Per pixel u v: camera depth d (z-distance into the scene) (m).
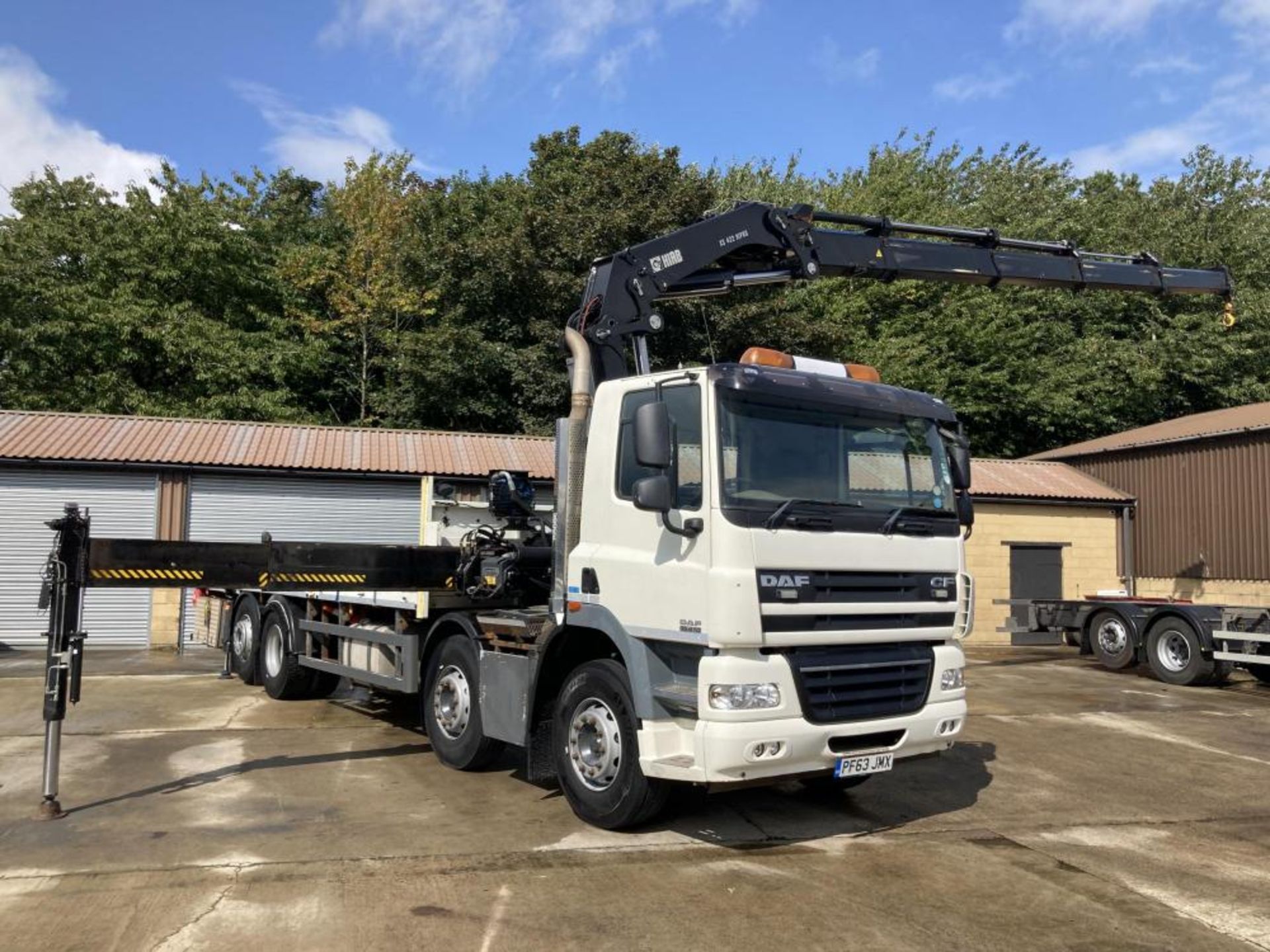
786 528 5.80
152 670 14.12
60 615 6.53
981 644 21.23
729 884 5.47
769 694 5.63
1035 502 21.91
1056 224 32.94
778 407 6.09
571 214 26.14
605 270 8.04
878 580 6.20
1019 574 21.80
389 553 8.03
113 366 26.62
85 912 4.86
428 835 6.23
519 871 5.59
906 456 6.65
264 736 9.26
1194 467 21.34
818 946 4.66
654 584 5.98
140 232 28.14
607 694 6.36
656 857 5.92
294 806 6.84
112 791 7.17
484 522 9.62
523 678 7.04
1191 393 32.69
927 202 32.78
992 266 9.59
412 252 30.48
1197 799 7.80
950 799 7.59
